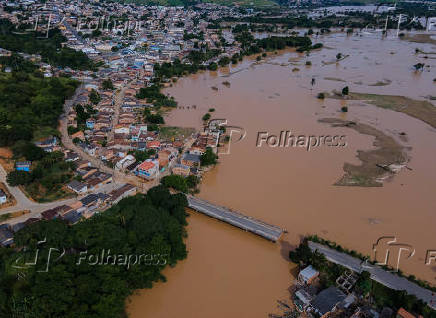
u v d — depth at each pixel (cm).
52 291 5962
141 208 8169
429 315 6400
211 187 10781
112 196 9569
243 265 7888
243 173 11569
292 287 7338
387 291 7069
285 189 10756
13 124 12056
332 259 7831
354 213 9712
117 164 11275
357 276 7400
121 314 6525
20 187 9781
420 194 10606
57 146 11962
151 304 6862
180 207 8844
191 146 12888
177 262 7900
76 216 8631
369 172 11750
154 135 13600
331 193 10606
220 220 9212
